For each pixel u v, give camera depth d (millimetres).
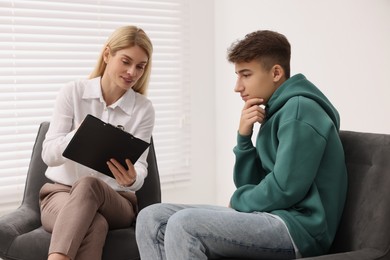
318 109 1542
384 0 2000
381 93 2043
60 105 2107
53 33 2805
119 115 2162
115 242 1853
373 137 1565
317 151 1470
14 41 2699
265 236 1437
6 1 2662
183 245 1392
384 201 1429
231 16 3102
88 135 1761
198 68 3285
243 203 1583
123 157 1839
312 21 2408
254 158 1765
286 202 1481
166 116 3195
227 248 1426
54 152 1971
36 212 2152
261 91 1685
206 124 3350
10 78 2705
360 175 1549
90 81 2152
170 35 3172
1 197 2715
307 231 1465
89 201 1761
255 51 1647
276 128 1596
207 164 3377
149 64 2197
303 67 2494
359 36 2139
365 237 1446
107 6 2955
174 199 3260
